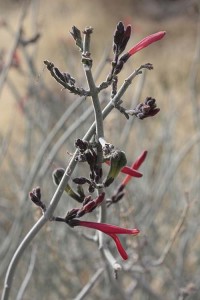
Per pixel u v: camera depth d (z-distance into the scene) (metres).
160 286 5.02
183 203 5.38
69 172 2.18
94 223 2.20
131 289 4.64
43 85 5.41
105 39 12.25
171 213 5.57
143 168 5.79
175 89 9.70
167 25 11.97
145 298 4.78
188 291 3.71
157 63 10.84
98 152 2.12
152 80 9.63
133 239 3.57
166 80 9.14
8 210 5.30
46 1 12.94
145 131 6.37
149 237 4.86
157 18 12.34
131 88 7.84
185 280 4.84
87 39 2.02
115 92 2.10
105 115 2.09
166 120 6.05
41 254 4.66
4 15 11.95
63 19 12.44
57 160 4.92
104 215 2.43
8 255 4.25
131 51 2.11
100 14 13.00
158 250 5.23
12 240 4.39
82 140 2.09
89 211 2.21
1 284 4.63
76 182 2.17
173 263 5.01
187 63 10.62
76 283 4.82
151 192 5.09
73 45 6.93
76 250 4.91
